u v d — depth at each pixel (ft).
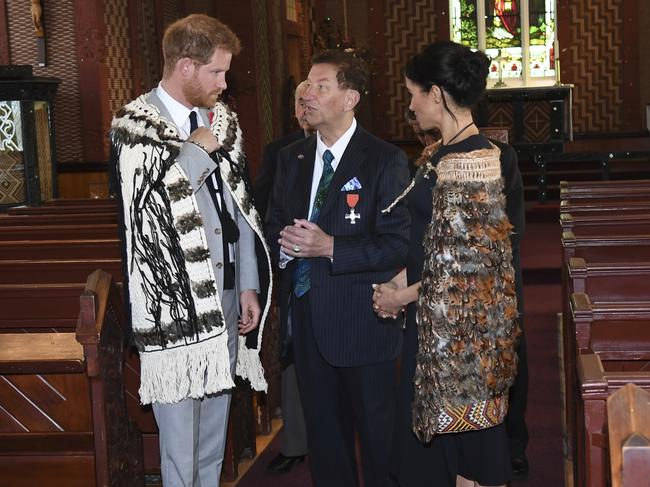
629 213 17.53
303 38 51.06
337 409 11.31
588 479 8.01
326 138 11.06
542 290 28.19
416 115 9.42
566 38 53.83
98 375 10.44
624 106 53.93
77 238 15.40
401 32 54.85
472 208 8.64
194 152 9.79
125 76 33.68
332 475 11.31
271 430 16.25
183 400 10.21
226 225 10.46
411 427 9.56
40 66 32.53
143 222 9.83
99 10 32.30
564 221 15.92
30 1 31.89
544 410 16.96
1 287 11.47
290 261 11.34
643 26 53.42
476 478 9.44
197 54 9.90
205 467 11.00
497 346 8.85
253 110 40.81
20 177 28.07
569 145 50.03
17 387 11.27
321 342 10.87
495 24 53.93
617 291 12.31
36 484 10.84
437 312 8.73
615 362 11.50
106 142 32.71
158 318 9.89
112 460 10.96
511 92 45.83
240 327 10.89
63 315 11.51
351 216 10.80
